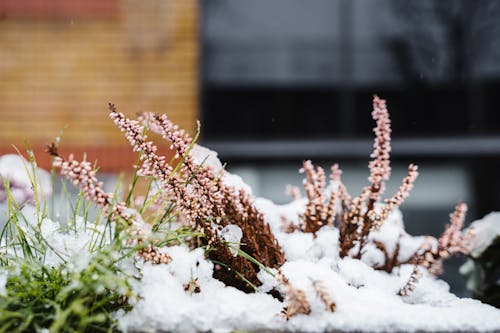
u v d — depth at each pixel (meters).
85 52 5.87
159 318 1.37
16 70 5.84
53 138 5.73
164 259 1.49
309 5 6.08
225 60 6.04
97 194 1.44
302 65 6.05
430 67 5.99
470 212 5.84
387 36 6.05
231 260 1.58
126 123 1.48
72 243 1.58
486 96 5.96
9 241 1.72
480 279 2.00
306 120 6.00
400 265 1.77
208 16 6.07
